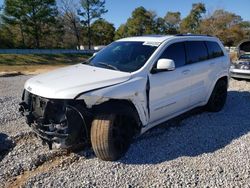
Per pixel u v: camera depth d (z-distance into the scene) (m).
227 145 4.91
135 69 4.80
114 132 4.32
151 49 5.17
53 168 4.21
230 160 4.34
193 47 6.05
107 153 4.26
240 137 5.25
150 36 5.79
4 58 43.22
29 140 5.15
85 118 4.15
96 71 4.77
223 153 4.59
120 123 4.40
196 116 6.54
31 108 4.48
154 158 4.47
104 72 4.70
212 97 6.67
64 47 71.62
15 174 4.10
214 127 5.80
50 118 4.19
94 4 69.31
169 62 4.79
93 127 4.21
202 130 5.64
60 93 4.07
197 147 4.85
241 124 5.98
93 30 74.81
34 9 60.34
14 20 59.91
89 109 4.15
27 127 5.89
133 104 4.55
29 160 4.38
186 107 5.89
